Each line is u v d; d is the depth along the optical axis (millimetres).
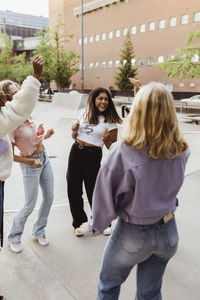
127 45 38031
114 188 1441
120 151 1365
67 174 3158
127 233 1490
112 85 46406
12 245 2816
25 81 1798
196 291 2311
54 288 2324
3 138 1955
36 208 3881
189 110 19562
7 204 4074
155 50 39469
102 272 1670
